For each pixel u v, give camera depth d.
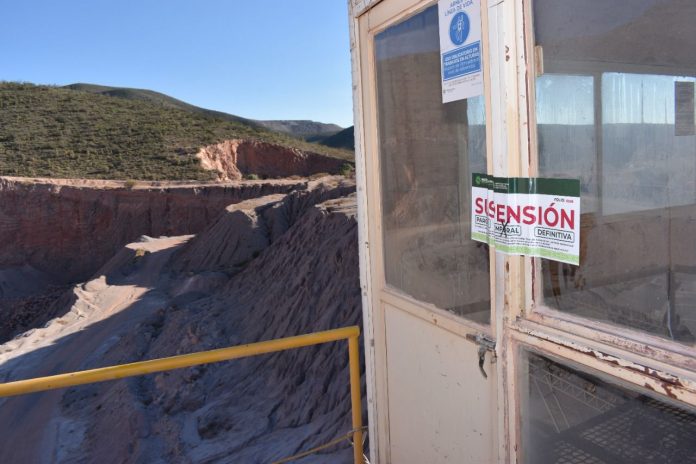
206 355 2.85
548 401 1.96
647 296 1.69
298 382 10.05
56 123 66.38
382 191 2.96
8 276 43.56
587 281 1.82
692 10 1.62
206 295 22.08
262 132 69.25
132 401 12.15
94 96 78.12
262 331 13.99
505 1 1.93
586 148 1.84
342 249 12.79
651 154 1.72
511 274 2.01
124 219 45.16
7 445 13.67
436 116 2.45
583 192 1.85
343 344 9.47
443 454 2.57
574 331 1.81
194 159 55.44
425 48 2.48
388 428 3.09
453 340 2.42
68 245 46.12
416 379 2.75
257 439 9.13
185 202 43.66
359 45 3.00
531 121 1.92
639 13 1.72
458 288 2.38
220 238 27.53
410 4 2.51
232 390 11.41
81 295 26.53
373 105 2.92
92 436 12.46
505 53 1.95
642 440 1.75
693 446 1.64
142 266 30.06
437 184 2.50
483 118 2.15
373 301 3.13
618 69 1.77
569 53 1.85
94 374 2.70
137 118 69.31
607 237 1.78
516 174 1.96
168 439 10.27
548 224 1.89
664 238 1.67
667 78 1.68
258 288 18.12
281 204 28.14
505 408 2.09
